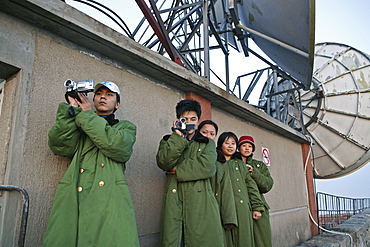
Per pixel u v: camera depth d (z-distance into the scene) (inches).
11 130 77.6
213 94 141.4
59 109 71.6
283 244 197.8
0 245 70.4
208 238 87.7
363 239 288.8
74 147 74.8
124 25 160.1
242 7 209.9
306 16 147.3
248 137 140.4
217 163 113.5
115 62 107.3
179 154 91.4
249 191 124.1
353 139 379.9
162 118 122.3
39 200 79.7
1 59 76.1
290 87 289.9
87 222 65.9
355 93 383.2
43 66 85.8
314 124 395.2
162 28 146.9
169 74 119.0
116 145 72.0
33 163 79.9
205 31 164.1
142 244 104.7
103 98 85.4
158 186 115.7
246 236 109.7
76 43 95.6
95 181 70.7
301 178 252.4
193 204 91.6
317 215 275.1
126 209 69.5
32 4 77.0
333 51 416.2
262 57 238.7
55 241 63.0
